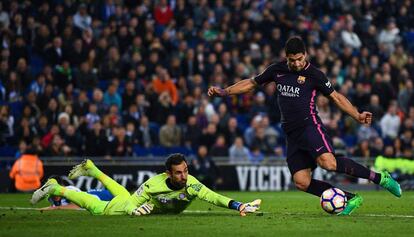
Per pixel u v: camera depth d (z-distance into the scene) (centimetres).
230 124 5759
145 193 2594
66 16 6241
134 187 5250
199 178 5366
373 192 5056
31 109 5428
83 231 2077
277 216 2575
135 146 5500
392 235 1991
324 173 5588
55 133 5178
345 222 2328
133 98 5831
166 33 6397
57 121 5447
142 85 6056
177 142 5647
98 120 5438
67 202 3167
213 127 5684
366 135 6053
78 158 5150
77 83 5916
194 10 6806
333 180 5588
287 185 5600
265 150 5769
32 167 4866
